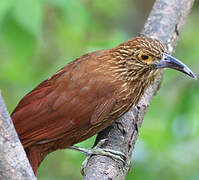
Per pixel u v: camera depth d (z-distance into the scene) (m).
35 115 9.46
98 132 9.80
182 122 12.44
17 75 13.81
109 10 15.99
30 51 12.11
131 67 9.55
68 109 9.45
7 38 11.86
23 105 9.65
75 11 13.26
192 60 12.74
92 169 8.77
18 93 14.05
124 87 9.55
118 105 9.55
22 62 12.96
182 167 12.57
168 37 11.09
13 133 6.92
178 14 11.41
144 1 17.02
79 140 9.80
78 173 13.35
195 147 12.82
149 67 9.56
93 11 15.09
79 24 13.43
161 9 11.46
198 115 13.02
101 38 14.16
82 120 9.50
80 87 9.49
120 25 16.67
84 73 9.59
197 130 12.85
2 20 11.61
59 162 13.81
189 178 12.41
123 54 9.59
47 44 14.24
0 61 14.02
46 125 9.46
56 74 9.79
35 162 9.57
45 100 9.52
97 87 9.48
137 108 10.10
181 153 12.73
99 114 9.49
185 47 14.77
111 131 9.69
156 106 13.88
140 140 12.57
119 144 9.41
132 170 12.40
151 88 10.52
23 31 11.76
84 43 13.98
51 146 9.72
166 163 12.52
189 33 15.45
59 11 13.37
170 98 13.89
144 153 12.49
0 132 6.86
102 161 8.97
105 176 8.64
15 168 6.95
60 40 14.22
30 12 11.61
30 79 13.89
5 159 6.91
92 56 9.84
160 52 9.53
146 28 11.24
